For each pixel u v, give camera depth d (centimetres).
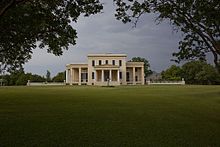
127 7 1235
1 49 2275
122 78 9619
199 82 10169
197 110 1761
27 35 1880
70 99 2598
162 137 944
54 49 1998
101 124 1188
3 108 1795
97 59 9688
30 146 809
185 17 1138
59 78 12538
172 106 1992
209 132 1041
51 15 1630
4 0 1155
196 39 1226
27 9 1650
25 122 1230
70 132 1013
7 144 830
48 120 1289
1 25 1705
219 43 1107
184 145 837
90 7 1435
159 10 1166
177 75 11138
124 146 819
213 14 1062
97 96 3064
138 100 2516
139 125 1173
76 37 1905
